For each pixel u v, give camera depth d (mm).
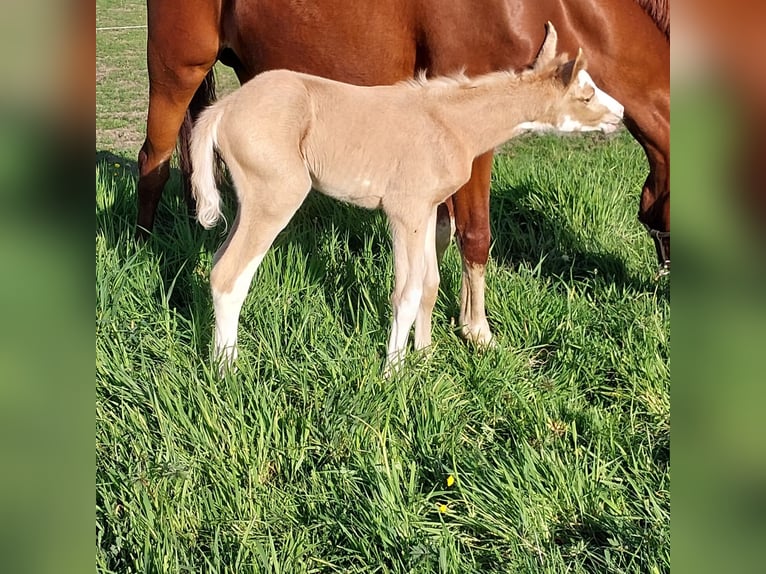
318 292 4414
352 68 4266
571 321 4398
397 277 3822
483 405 3752
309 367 3840
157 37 4594
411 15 4066
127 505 3072
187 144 5125
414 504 3166
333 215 5254
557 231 5434
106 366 3709
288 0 4230
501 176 6188
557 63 3777
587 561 3025
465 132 3783
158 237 4871
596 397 3943
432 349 4047
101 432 3395
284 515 3145
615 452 3514
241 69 4938
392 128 3727
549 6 3957
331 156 3764
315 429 3488
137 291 4352
